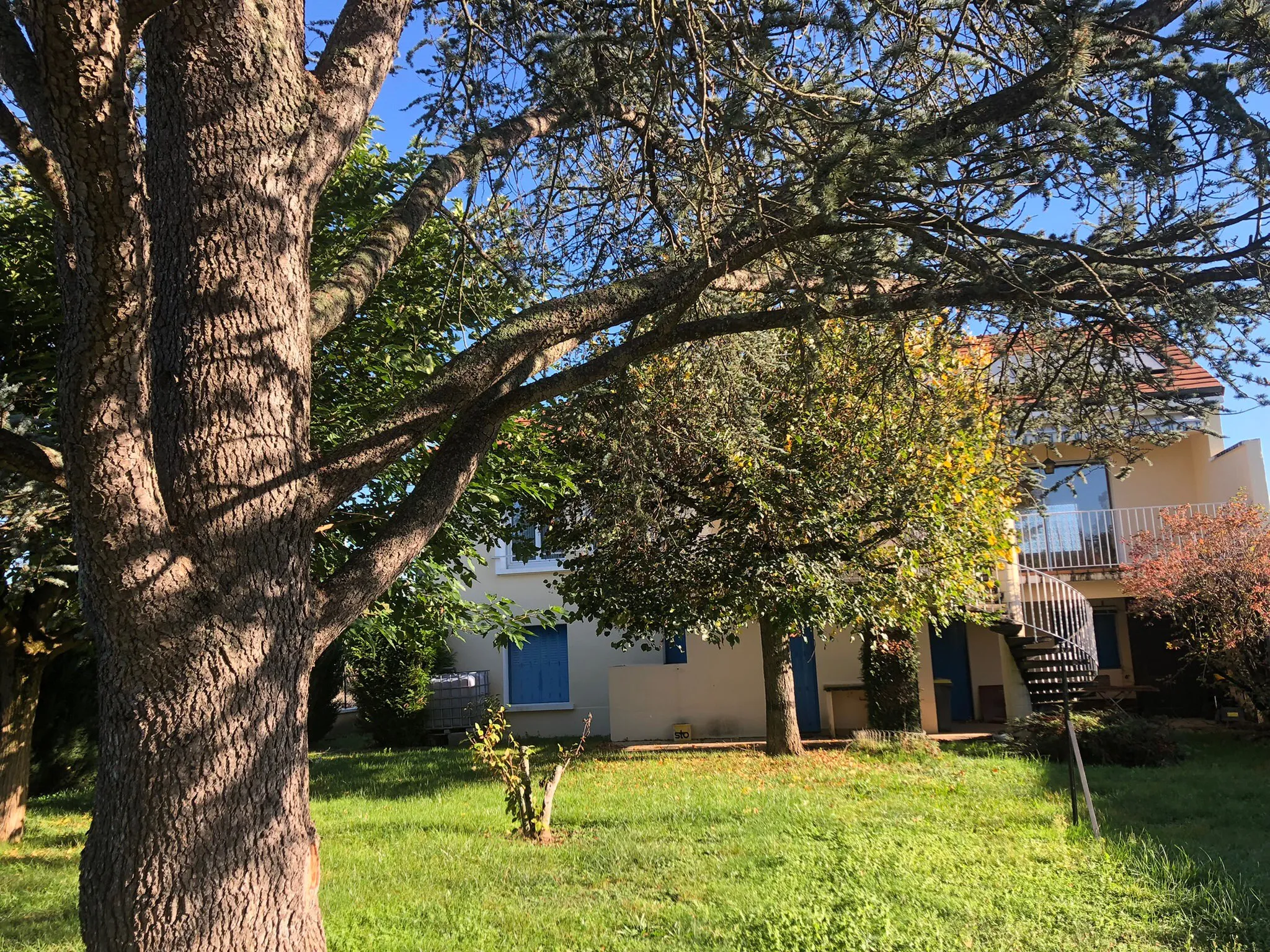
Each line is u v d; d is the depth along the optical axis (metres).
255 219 3.48
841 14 4.86
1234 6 4.18
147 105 3.58
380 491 9.42
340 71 3.95
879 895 6.40
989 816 8.85
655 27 4.96
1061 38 4.15
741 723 17.36
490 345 4.21
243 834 3.12
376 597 3.86
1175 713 18.14
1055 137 4.49
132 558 3.02
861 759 13.40
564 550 14.26
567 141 5.99
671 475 12.38
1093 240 4.86
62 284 2.94
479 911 6.42
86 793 14.38
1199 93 4.21
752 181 5.03
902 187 4.75
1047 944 5.37
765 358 7.56
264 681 3.25
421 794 11.91
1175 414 5.18
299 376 3.59
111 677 3.13
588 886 7.04
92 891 3.09
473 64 5.73
